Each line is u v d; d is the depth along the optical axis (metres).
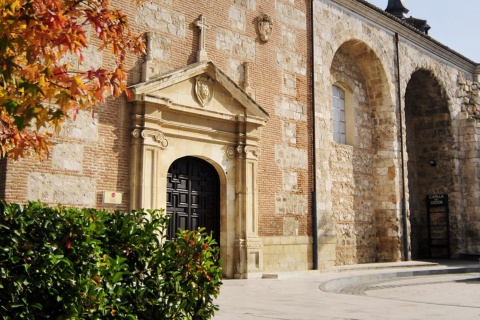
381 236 25.08
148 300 6.45
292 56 20.45
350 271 20.66
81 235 5.82
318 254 20.03
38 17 5.53
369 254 24.69
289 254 19.11
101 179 14.35
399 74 26.06
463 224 30.00
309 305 11.30
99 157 14.37
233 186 17.67
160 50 16.11
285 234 19.08
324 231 20.47
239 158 17.78
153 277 6.58
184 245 6.98
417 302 12.15
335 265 22.56
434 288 17.00
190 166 16.94
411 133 31.34
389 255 24.77
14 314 5.22
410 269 21.91
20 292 5.29
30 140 6.88
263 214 18.42
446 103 30.17
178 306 6.66
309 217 20.11
